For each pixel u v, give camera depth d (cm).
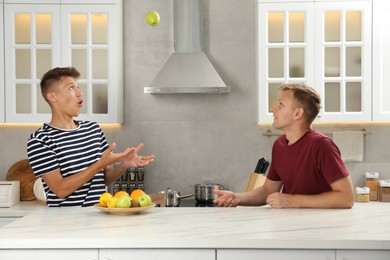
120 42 518
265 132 529
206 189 493
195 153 532
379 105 496
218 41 531
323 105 501
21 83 502
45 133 345
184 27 517
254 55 531
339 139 518
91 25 502
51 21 500
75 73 366
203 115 532
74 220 276
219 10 531
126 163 351
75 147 348
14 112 501
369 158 528
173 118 533
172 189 532
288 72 502
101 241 234
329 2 495
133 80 532
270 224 264
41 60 505
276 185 341
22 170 516
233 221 272
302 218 278
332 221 270
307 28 497
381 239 232
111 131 532
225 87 493
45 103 506
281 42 503
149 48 531
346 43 497
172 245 234
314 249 234
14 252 236
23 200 505
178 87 491
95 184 349
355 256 233
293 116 316
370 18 495
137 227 258
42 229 254
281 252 234
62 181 333
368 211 298
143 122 533
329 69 502
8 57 499
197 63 508
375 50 495
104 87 505
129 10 530
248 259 235
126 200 290
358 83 502
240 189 531
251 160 531
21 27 502
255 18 526
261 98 502
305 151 311
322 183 315
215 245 234
